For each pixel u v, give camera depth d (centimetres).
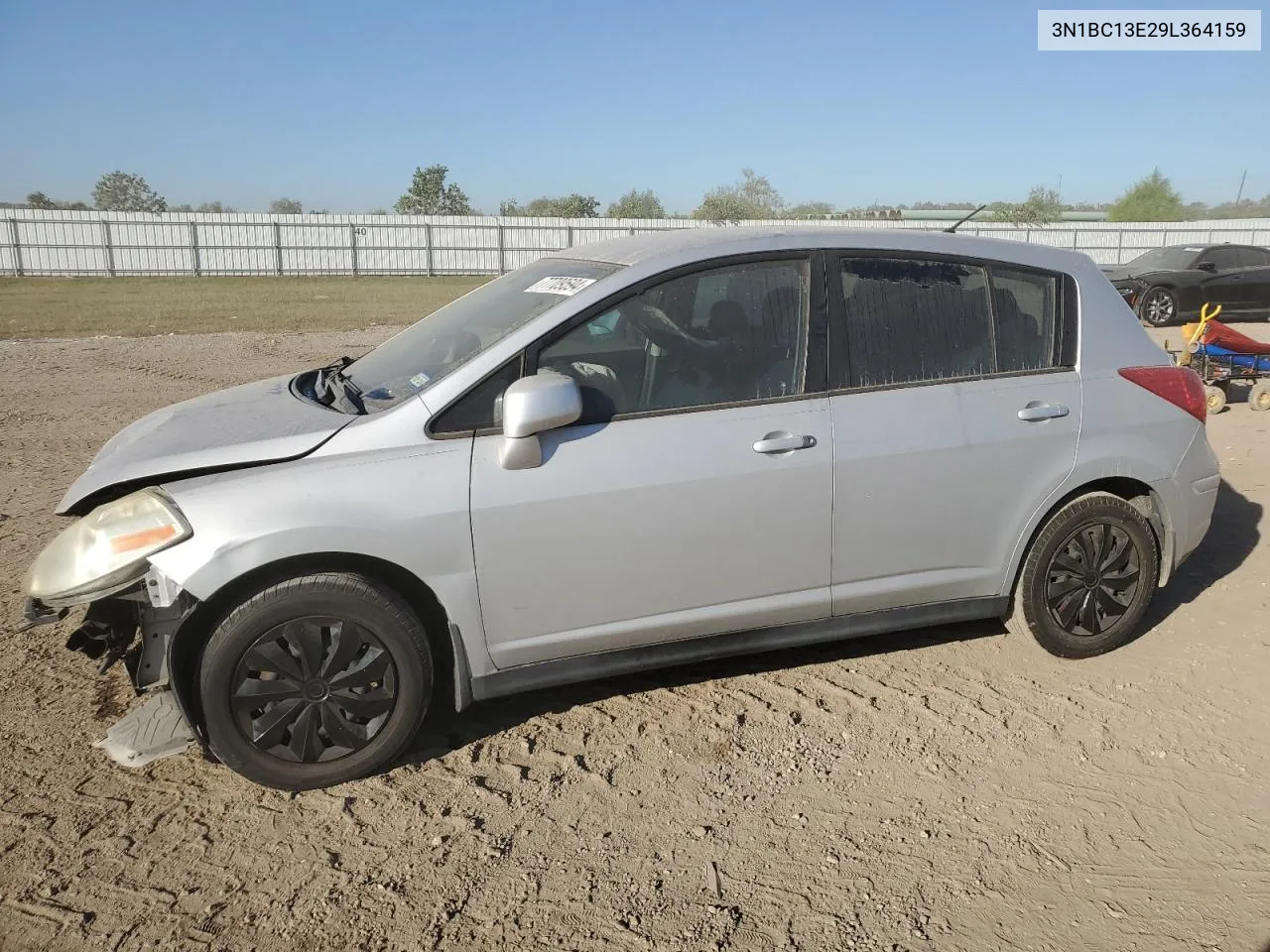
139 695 390
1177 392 420
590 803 325
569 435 335
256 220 3988
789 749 357
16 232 3728
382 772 340
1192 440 425
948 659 428
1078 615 415
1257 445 816
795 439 355
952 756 353
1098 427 401
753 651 375
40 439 866
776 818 318
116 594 307
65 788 330
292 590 313
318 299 2725
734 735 367
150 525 307
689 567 352
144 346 1586
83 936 264
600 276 360
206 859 296
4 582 509
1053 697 395
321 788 331
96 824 311
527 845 304
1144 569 421
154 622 319
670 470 342
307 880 287
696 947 262
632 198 6494
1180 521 427
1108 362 409
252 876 289
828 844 305
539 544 333
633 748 358
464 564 327
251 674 319
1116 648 434
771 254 367
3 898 277
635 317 350
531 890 284
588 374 343
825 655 432
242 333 1819
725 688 403
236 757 319
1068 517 402
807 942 263
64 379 1221
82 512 332
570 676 353
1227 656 428
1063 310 404
